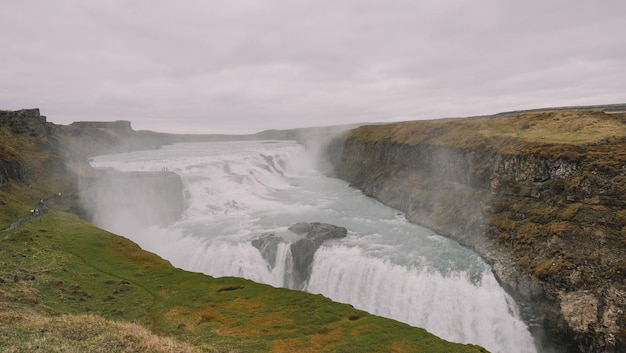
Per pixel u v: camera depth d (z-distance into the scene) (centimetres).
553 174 5981
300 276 6531
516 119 8688
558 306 4659
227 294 4353
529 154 6462
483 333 5103
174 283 4662
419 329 3581
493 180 7119
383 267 5934
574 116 7700
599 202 5153
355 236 7350
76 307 3769
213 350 2914
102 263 5172
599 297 4422
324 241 6950
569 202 5538
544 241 5409
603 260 4653
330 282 6250
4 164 7681
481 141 8025
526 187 6394
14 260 4719
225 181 11106
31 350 2150
